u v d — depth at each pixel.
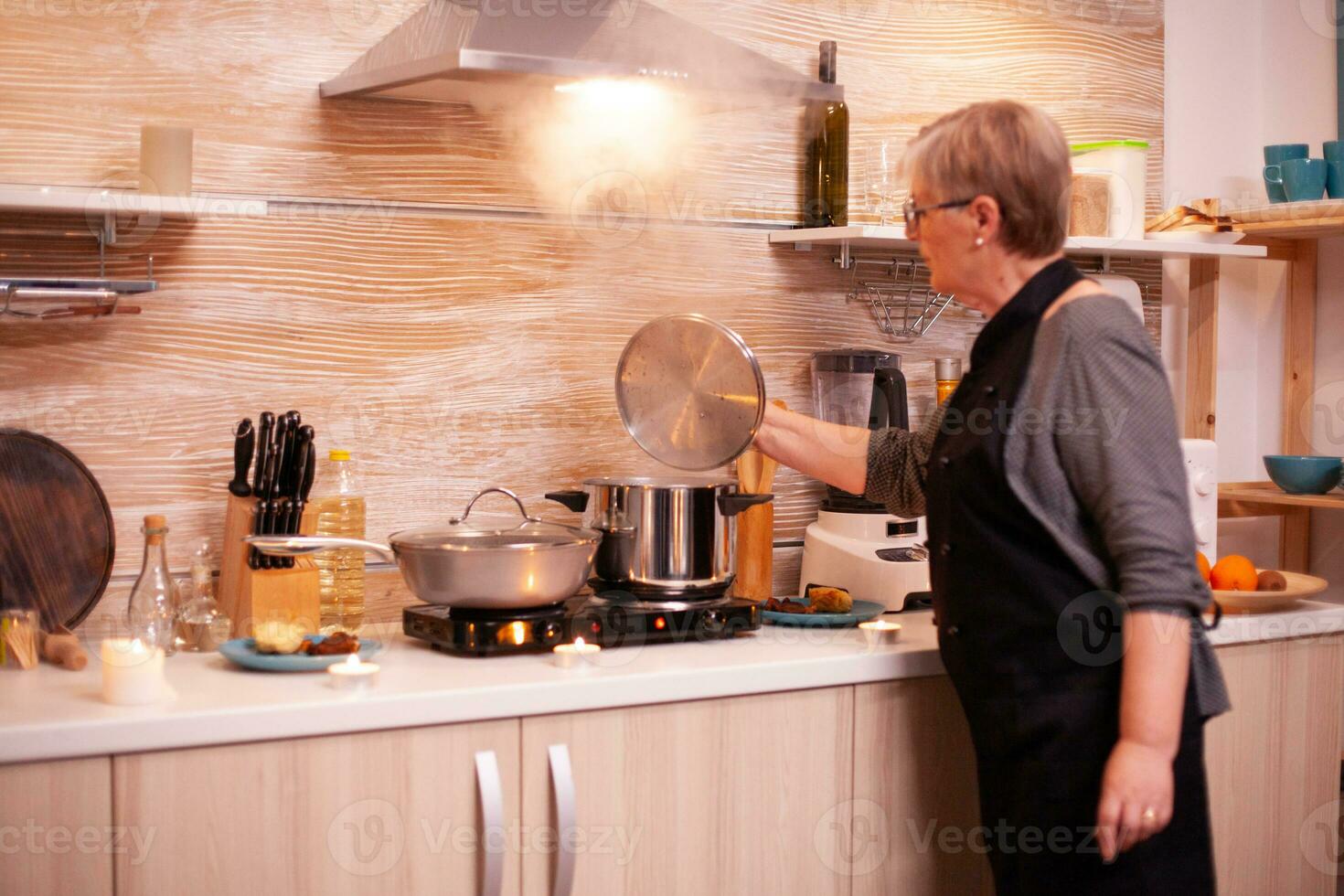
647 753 1.83
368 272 2.17
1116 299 1.65
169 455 2.05
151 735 1.55
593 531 2.02
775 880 1.92
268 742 1.62
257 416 2.10
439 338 2.22
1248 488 2.88
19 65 1.93
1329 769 2.37
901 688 2.01
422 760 1.70
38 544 1.94
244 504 1.98
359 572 2.08
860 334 2.60
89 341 1.99
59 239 1.97
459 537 1.95
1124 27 2.87
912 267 2.64
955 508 1.79
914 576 2.31
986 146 1.72
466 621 1.89
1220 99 3.03
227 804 1.60
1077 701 1.69
